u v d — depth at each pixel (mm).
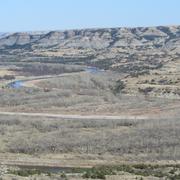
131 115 131375
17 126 113250
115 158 86625
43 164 82375
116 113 135875
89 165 82188
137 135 99125
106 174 53812
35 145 93812
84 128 110500
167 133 98938
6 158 85812
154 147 91125
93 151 90438
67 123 115062
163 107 142250
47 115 132375
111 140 96125
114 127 110500
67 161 84625
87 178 50594
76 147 92562
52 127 111875
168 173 57688
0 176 47656
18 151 91688
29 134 105312
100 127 111188
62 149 91812
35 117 126688
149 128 104250
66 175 52188
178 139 94688
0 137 101750
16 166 78750
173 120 112312
